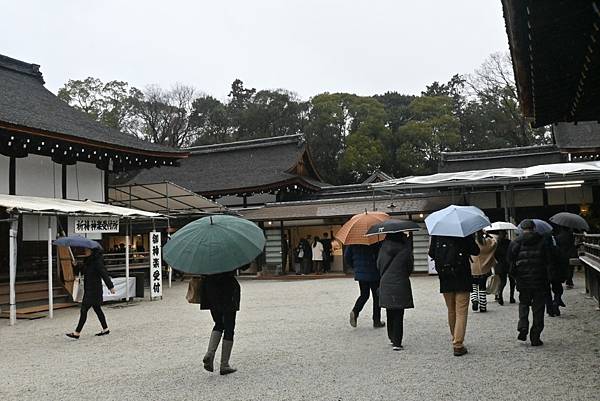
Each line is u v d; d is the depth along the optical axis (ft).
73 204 52.75
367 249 29.35
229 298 20.99
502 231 35.45
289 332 30.22
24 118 57.52
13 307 39.06
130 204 83.05
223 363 20.95
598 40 17.48
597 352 21.68
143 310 45.14
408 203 76.74
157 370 22.40
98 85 168.45
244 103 198.08
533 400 15.94
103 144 62.49
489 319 31.04
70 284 51.39
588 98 25.04
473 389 17.34
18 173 58.34
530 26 16.85
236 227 21.22
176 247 20.72
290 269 86.43
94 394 19.12
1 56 77.15
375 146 152.25
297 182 102.73
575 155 71.20
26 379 22.03
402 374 19.67
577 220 35.88
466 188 74.74
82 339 31.53
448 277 22.24
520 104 25.93
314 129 166.30
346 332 29.30
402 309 23.73
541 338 25.18
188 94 192.85
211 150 123.44
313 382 19.21
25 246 57.31
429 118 164.76
